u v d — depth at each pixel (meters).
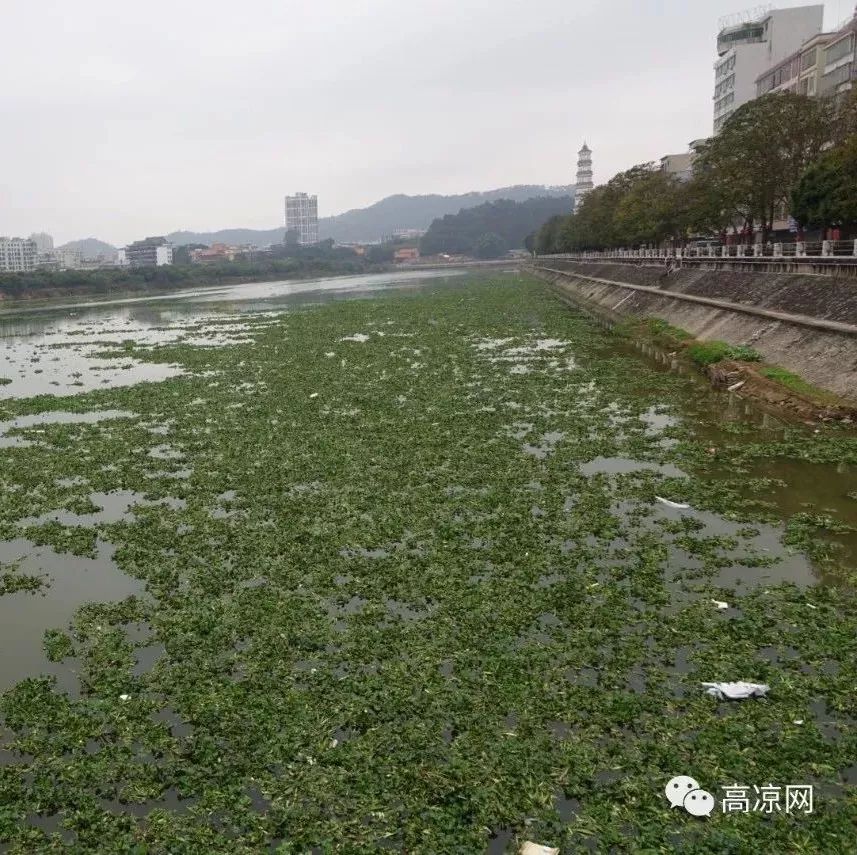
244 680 11.59
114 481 21.59
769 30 88.69
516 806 8.92
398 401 30.39
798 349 31.17
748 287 42.66
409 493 19.58
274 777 9.59
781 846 8.17
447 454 22.83
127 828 8.92
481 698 10.86
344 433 25.66
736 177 48.03
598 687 11.02
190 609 13.85
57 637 13.24
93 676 12.01
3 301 122.12
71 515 19.34
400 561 15.46
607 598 13.55
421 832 8.60
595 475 20.47
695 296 49.28
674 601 13.48
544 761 9.53
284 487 20.39
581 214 107.00
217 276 176.75
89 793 9.50
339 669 11.86
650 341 44.94
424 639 12.49
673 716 10.30
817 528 16.69
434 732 10.19
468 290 100.50
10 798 9.48
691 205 55.88
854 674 10.98
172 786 9.59
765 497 18.75
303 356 43.34
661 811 8.69
